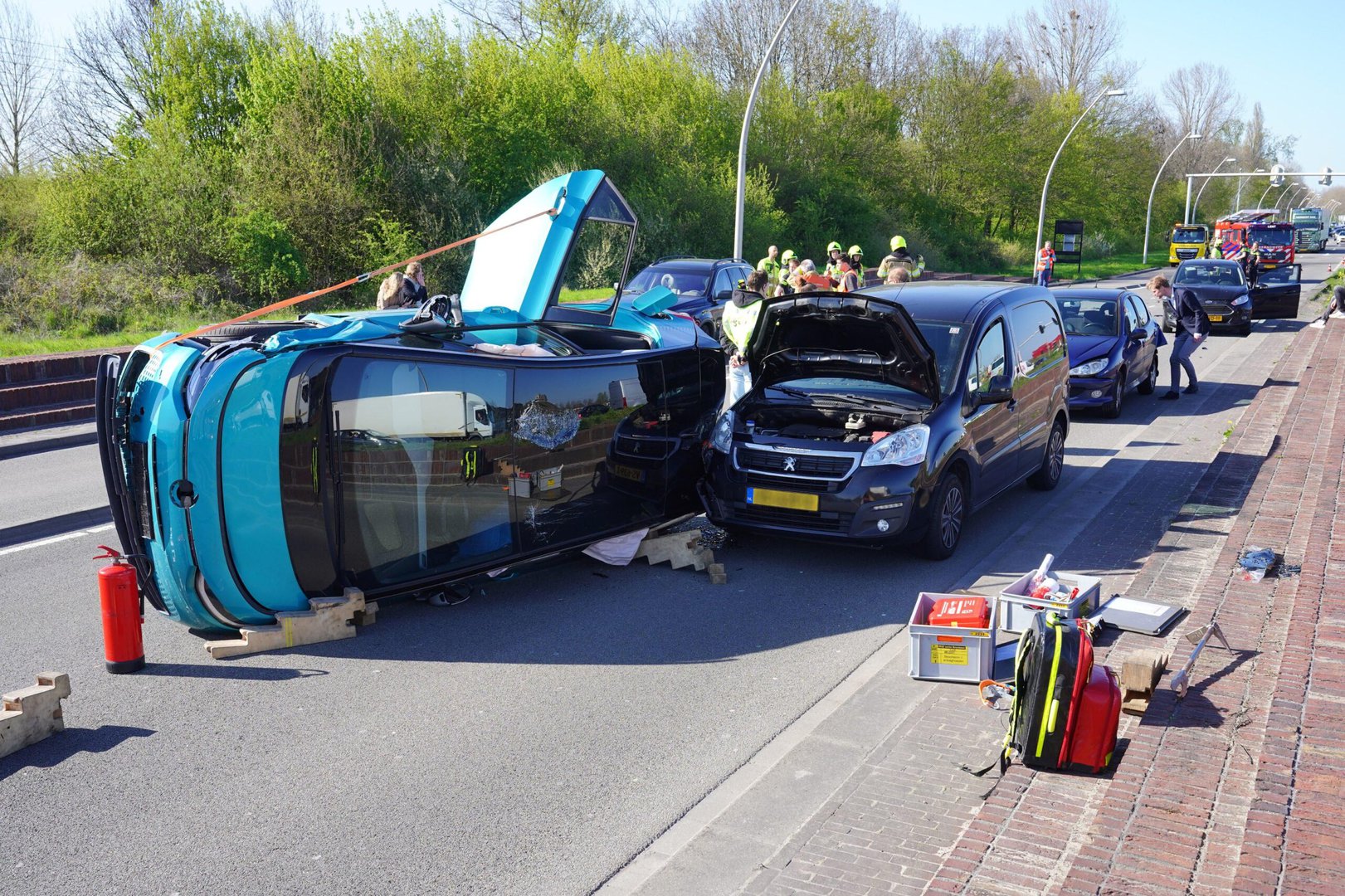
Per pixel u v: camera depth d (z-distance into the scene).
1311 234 77.25
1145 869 3.42
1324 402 12.32
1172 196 85.69
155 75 31.22
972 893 3.49
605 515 7.46
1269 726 4.29
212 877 3.93
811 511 7.34
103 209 24.80
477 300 8.09
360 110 28.59
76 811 4.39
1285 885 3.22
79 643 6.24
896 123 54.12
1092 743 4.40
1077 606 6.11
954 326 8.36
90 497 9.88
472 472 6.64
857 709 5.40
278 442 5.86
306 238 26.83
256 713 5.32
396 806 4.44
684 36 51.62
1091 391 13.38
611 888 3.89
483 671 5.86
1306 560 6.46
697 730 5.16
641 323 8.55
